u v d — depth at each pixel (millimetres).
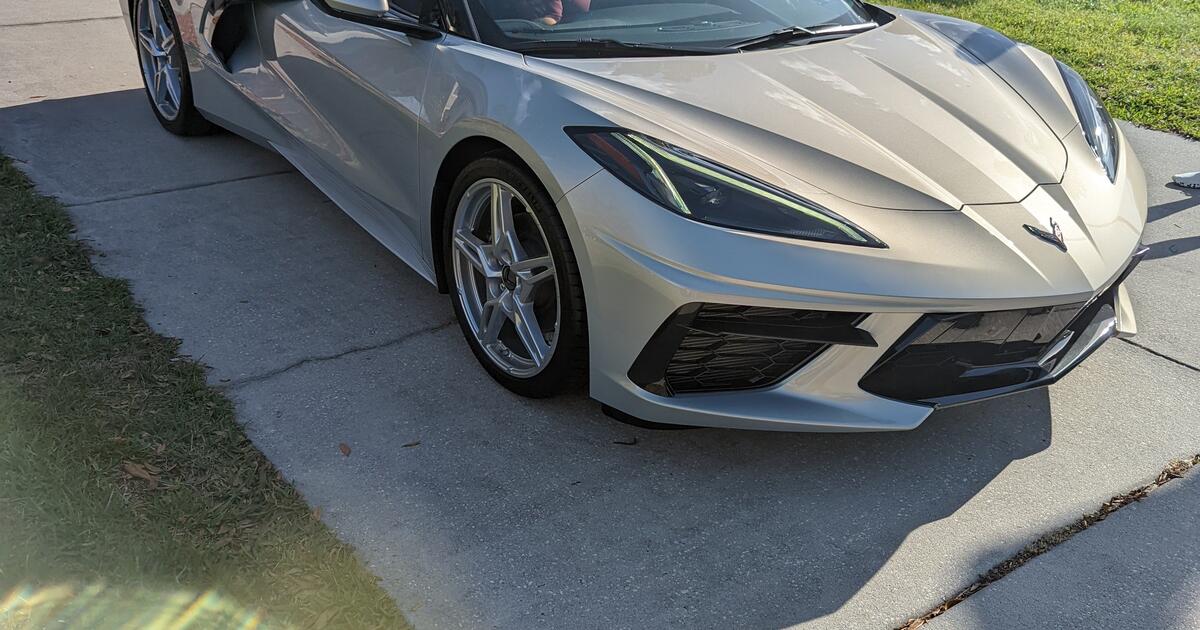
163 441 2414
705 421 2395
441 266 3023
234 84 4020
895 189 2387
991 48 3348
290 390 2756
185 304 3168
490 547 2215
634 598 2090
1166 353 3162
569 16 3049
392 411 2697
